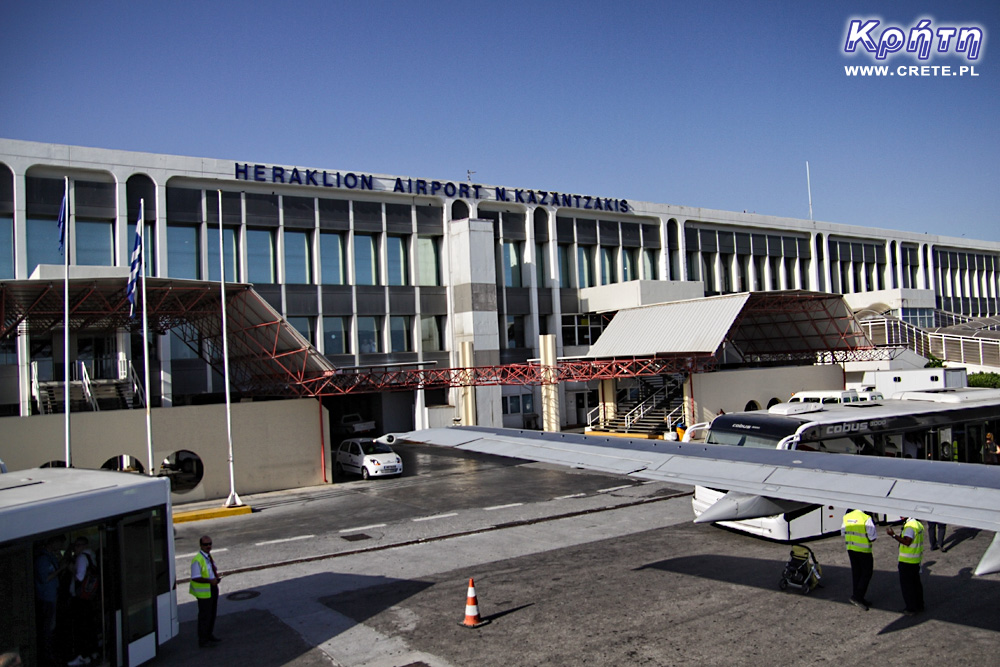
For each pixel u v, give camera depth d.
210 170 34.91
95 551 9.95
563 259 47.66
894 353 45.62
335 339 38.53
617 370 36.22
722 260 55.03
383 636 11.62
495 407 40.53
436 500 24.27
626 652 10.61
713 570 14.66
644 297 43.94
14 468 22.70
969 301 75.06
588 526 19.34
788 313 46.28
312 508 23.70
